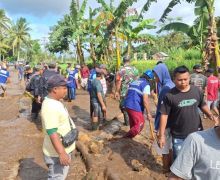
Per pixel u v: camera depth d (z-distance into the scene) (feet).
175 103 16.17
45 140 14.16
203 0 46.55
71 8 88.12
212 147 7.48
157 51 119.96
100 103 30.27
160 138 16.51
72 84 50.31
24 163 22.35
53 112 13.46
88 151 22.62
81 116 38.99
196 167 7.69
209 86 31.53
